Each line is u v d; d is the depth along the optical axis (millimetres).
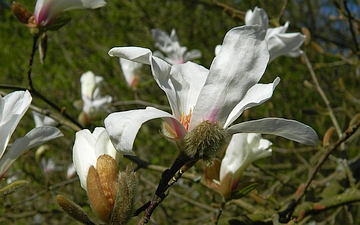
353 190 648
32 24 538
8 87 596
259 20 632
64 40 1823
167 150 1533
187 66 375
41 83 1748
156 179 1136
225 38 335
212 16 1748
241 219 567
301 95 1654
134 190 343
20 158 1155
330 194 697
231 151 486
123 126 302
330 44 1418
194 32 1762
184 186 1067
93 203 348
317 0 1661
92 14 1824
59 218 1230
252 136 485
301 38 603
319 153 958
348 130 568
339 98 1602
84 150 366
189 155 336
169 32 1748
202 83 368
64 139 1444
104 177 351
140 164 630
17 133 1508
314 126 1633
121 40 1800
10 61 1858
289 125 327
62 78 1729
